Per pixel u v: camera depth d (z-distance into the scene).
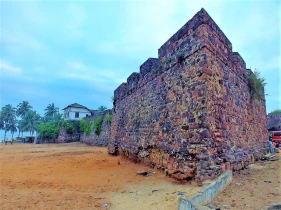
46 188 6.18
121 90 14.96
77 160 12.68
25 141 47.12
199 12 6.56
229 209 3.55
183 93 6.83
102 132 28.33
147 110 9.80
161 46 8.84
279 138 18.83
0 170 9.45
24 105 70.00
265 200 3.97
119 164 10.79
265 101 13.14
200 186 5.27
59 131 38.94
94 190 5.90
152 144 8.77
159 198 4.77
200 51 6.25
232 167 6.23
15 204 4.68
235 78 8.33
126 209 4.24
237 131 7.58
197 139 5.85
